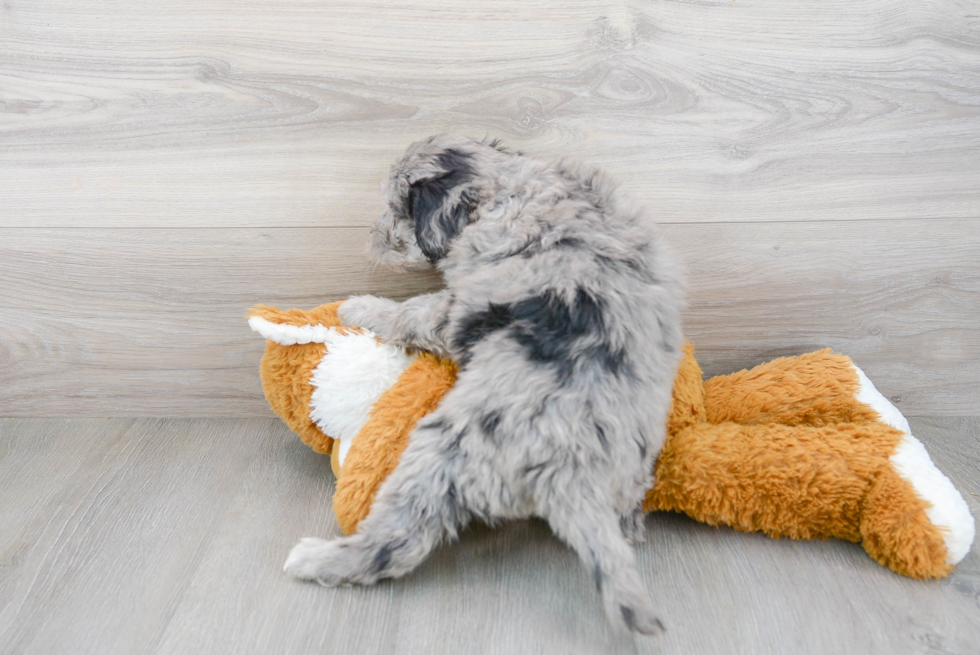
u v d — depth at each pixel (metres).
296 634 1.27
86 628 1.29
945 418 1.99
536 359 1.34
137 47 1.67
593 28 1.67
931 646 1.25
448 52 1.69
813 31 1.68
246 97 1.72
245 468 1.79
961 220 1.82
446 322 1.50
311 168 1.78
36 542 1.51
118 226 1.82
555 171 1.60
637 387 1.39
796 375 1.76
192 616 1.31
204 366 1.97
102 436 1.92
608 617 1.26
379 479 1.46
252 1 1.64
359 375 1.59
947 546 1.37
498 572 1.44
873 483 1.44
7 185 1.78
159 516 1.60
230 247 1.85
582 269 1.41
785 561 1.46
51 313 1.90
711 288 1.90
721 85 1.72
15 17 1.65
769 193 1.81
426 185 1.55
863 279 1.88
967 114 1.74
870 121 1.75
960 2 1.65
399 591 1.38
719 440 1.54
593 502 1.29
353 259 1.87
